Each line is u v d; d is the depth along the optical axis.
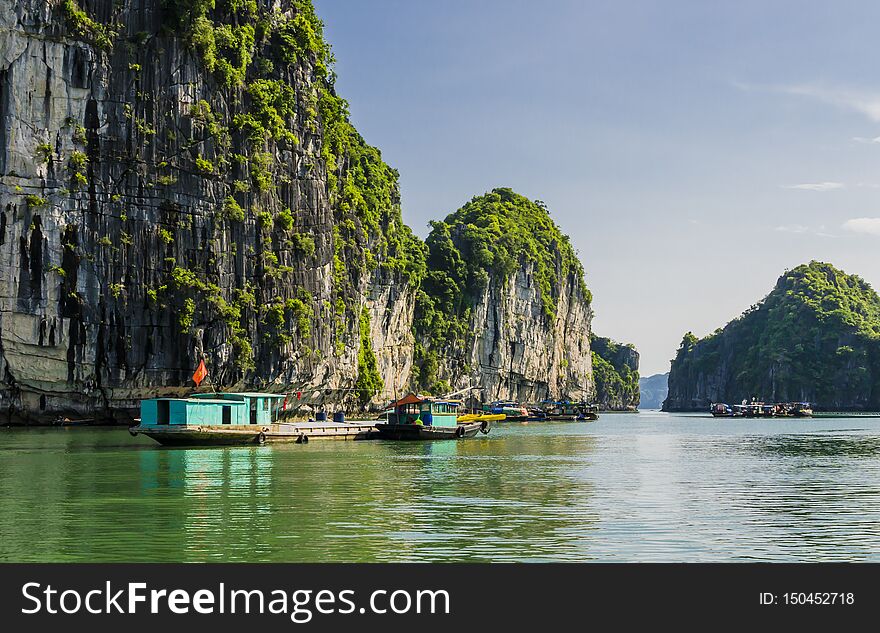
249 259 93.50
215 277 90.38
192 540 28.81
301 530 30.59
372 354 130.25
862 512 36.19
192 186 89.44
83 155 84.12
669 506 37.31
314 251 100.94
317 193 102.31
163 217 87.94
